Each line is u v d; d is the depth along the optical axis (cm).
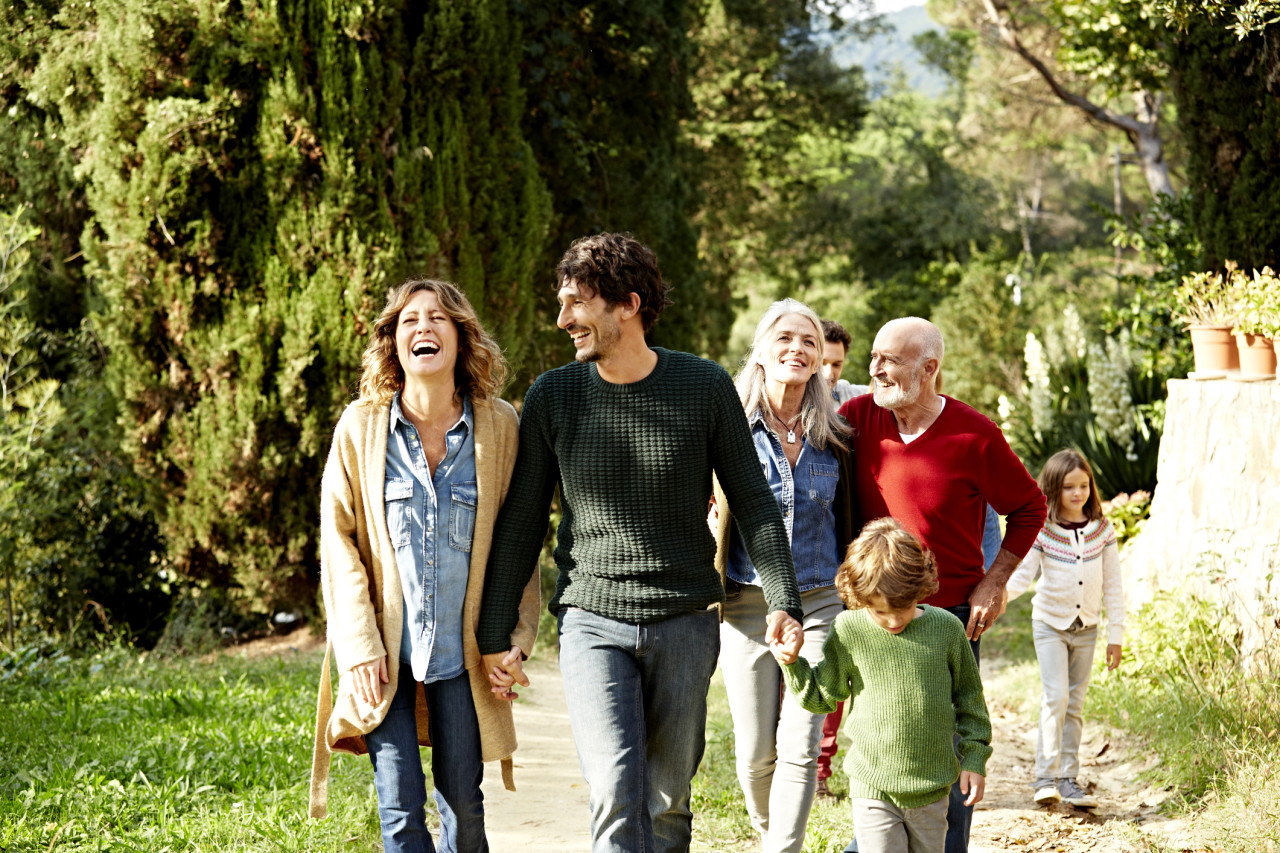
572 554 309
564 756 554
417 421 315
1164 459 630
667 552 300
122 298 734
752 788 357
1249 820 403
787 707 346
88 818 401
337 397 736
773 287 3475
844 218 3112
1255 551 536
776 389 364
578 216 1110
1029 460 1085
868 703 308
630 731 295
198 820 407
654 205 1166
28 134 852
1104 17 1284
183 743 490
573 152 1060
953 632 309
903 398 349
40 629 780
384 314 313
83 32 782
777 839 336
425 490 307
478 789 314
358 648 295
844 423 369
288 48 725
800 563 356
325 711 322
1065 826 440
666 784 310
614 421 301
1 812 402
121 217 726
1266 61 682
